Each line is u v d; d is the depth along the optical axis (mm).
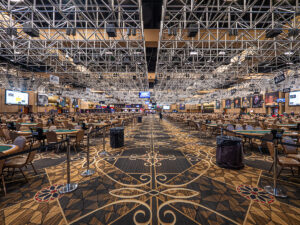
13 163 2451
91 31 8141
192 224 1616
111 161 3590
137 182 2531
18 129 5762
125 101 41562
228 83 19484
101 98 34656
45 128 5352
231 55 8969
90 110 42375
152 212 1799
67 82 20188
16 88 17141
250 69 13828
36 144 2639
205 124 6402
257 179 2639
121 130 5082
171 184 2463
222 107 34531
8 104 17969
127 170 3045
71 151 4484
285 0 4754
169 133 8250
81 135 4367
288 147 2801
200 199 2053
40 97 23203
